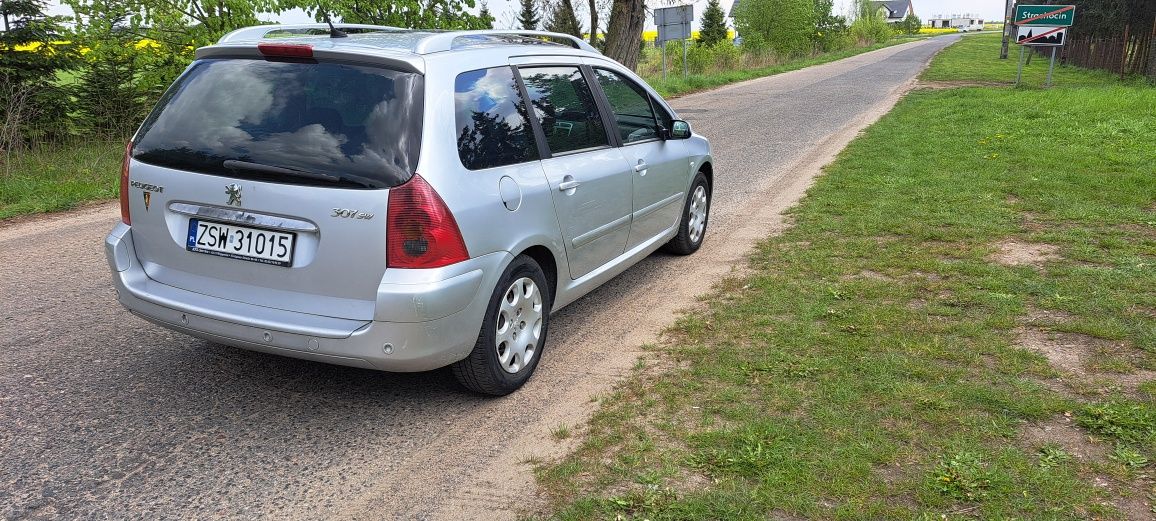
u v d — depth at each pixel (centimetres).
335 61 327
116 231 358
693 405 346
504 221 344
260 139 320
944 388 350
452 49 353
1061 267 531
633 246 501
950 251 583
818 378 367
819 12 6344
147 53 1374
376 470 303
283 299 322
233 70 341
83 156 1105
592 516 265
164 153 338
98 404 354
